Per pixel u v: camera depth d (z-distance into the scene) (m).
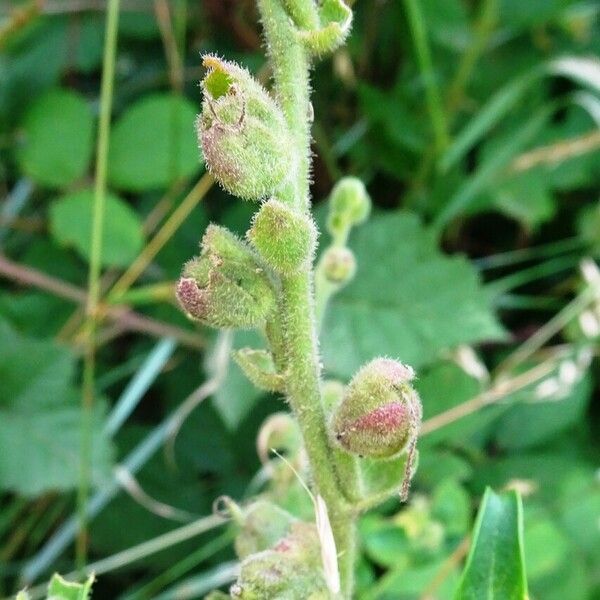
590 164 0.30
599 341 0.27
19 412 0.24
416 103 0.31
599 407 0.28
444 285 0.25
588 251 0.29
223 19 0.30
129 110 0.27
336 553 0.14
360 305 0.25
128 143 0.27
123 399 0.25
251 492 0.24
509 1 0.30
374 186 0.31
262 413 0.27
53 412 0.24
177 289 0.13
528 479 0.24
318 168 0.30
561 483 0.24
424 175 0.29
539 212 0.29
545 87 0.31
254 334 0.24
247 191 0.12
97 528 0.25
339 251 0.19
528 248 0.30
